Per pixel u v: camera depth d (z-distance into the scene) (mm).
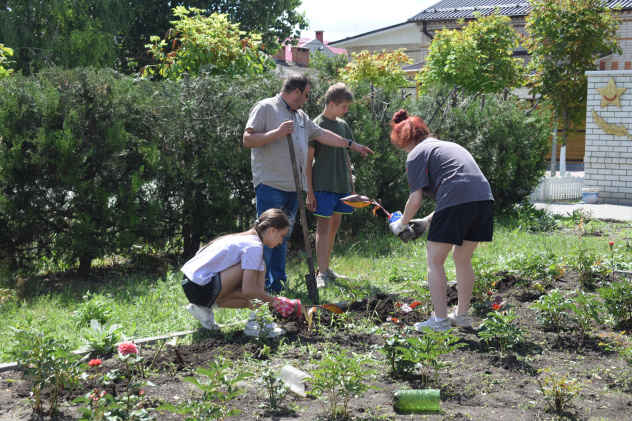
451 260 7066
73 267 6945
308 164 5816
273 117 5387
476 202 4320
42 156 6191
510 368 3844
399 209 9156
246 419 3086
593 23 17406
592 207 13484
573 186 15445
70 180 6176
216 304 4414
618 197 14219
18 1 20703
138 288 5820
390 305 5113
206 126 7277
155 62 24250
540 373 3762
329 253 6305
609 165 14211
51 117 6254
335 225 6348
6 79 6438
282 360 3893
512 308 4383
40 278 6656
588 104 14234
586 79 17641
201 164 7211
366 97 9102
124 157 6762
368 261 7129
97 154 6480
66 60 20125
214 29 9438
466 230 4367
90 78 6531
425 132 4652
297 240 8188
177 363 3828
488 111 11000
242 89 7758
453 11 27016
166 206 7109
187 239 7398
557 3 17688
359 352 4105
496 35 15953
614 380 3646
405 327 4031
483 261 5609
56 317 4836
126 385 3266
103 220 6477
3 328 4543
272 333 4270
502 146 11070
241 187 7574
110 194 6508
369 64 16766
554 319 4582
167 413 3119
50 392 3191
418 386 3547
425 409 3174
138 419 2717
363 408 3221
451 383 3586
